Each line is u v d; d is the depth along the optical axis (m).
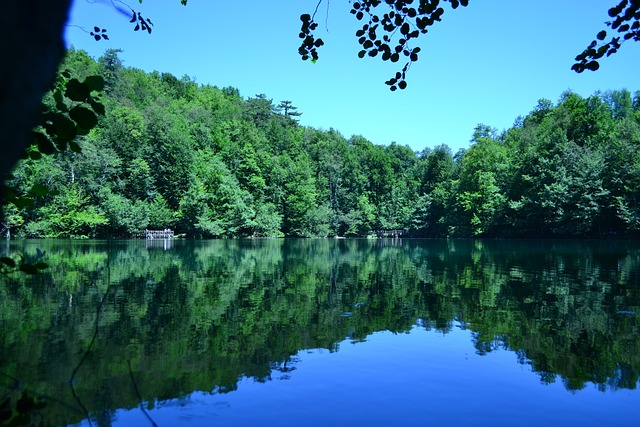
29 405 3.93
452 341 6.31
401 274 14.74
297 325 7.28
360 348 5.94
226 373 4.89
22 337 6.20
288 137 86.19
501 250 27.91
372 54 5.91
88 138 49.66
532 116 66.19
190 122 81.88
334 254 25.62
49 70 1.68
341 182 80.12
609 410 3.99
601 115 51.59
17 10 1.52
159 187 55.75
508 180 50.94
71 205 41.91
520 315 8.06
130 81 96.94
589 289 11.00
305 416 3.84
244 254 24.70
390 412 3.93
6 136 1.59
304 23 5.77
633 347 5.97
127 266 16.28
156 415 3.78
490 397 4.29
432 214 69.38
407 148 104.00
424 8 5.61
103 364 5.11
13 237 38.62
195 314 8.03
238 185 62.91
